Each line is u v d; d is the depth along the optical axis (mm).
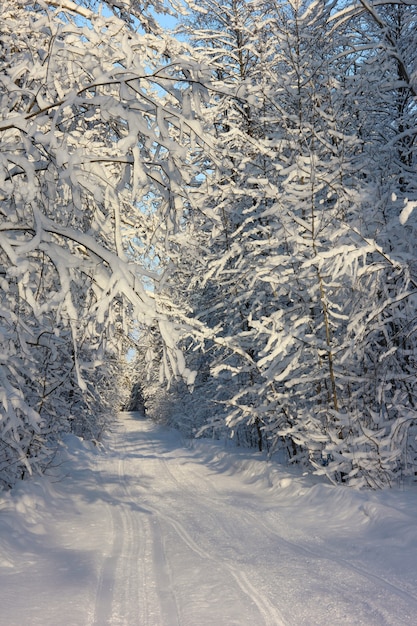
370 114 11594
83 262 5789
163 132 6074
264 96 11422
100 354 6133
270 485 11477
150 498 11016
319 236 10250
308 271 10000
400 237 9555
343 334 10516
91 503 10227
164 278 6469
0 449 8578
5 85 5957
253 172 12414
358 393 9992
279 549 6320
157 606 4477
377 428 9523
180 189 6426
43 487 10016
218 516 8688
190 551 6398
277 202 10266
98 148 6688
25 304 6754
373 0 11055
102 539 7145
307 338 10102
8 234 6297
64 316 5812
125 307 6164
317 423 9914
